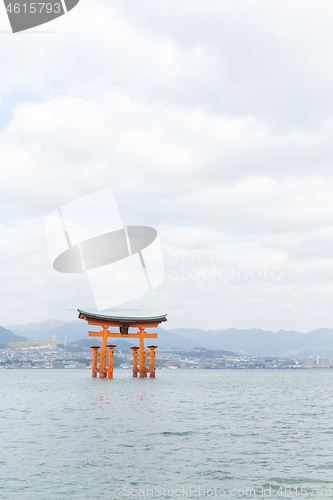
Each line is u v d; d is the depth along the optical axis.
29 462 17.75
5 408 38.28
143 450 20.08
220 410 37.78
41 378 148.62
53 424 27.80
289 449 20.83
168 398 48.84
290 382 124.69
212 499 13.97
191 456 19.12
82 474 16.23
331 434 25.25
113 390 59.50
